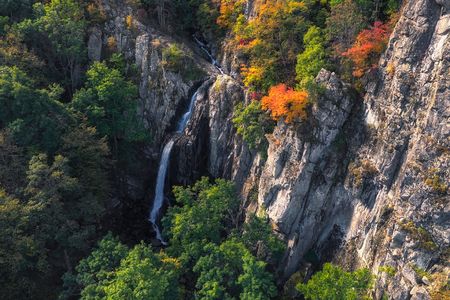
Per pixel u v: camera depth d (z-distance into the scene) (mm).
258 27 68125
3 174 59031
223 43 84375
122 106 76562
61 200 63125
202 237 60562
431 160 44125
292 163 58625
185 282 59281
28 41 77938
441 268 42781
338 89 54781
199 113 76938
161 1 85875
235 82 74500
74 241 58844
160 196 81125
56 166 59031
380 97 51625
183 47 83500
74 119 67000
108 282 51906
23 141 62125
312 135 56406
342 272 48000
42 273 61312
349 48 55094
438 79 43031
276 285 60656
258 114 65625
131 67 82375
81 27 79625
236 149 70875
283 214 59281
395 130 48906
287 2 66875
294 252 59594
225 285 55656
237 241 59688
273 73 66312
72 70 80500
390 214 49344
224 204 63781
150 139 82312
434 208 43656
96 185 68562
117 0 86188
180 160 78250
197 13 87188
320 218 59156
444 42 43250
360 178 53156
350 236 55250
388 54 50594
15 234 54375
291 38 66125
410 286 44906
